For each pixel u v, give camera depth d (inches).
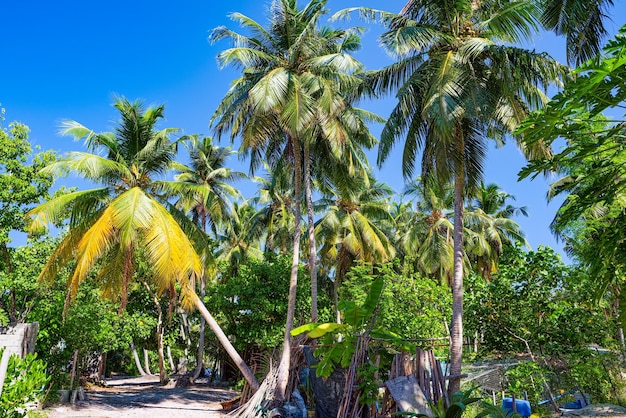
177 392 1050.7
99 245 607.5
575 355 557.3
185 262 628.1
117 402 834.2
